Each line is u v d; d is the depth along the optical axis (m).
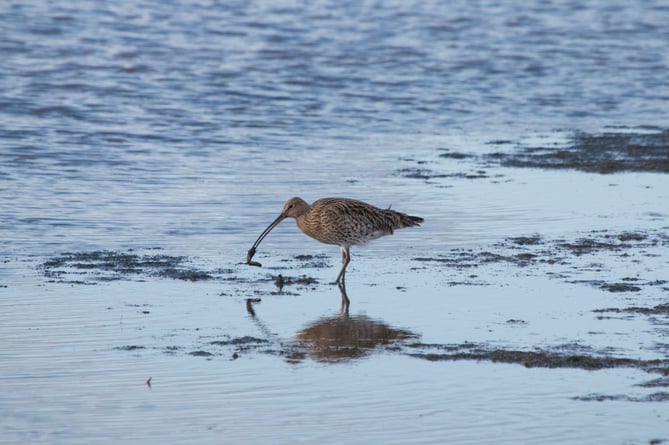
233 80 31.77
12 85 29.80
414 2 46.09
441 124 27.73
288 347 11.88
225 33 38.34
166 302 13.45
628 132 26.95
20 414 9.98
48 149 23.25
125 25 38.59
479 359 11.45
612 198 19.56
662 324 12.52
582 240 16.58
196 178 21.00
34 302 13.26
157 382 10.79
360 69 34.06
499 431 9.69
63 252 15.70
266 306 13.41
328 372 11.11
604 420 9.89
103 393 10.49
